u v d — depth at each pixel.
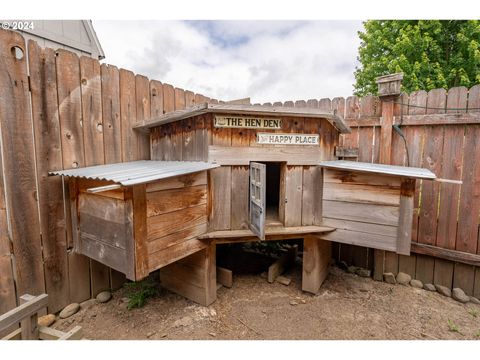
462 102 3.15
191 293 3.05
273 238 3.06
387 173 2.50
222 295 3.26
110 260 2.23
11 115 2.18
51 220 2.53
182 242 2.49
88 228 2.47
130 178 1.83
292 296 3.29
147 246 2.10
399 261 3.78
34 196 2.38
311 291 3.31
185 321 2.66
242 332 2.56
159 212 2.20
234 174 2.88
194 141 2.88
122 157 3.17
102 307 2.85
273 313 2.91
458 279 3.37
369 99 3.87
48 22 3.90
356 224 2.89
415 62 6.17
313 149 3.07
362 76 8.24
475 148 3.12
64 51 2.53
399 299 3.27
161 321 2.66
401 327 2.69
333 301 3.19
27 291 2.37
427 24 6.19
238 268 4.09
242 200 2.95
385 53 7.71
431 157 3.41
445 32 6.25
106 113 2.95
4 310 2.22
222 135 2.76
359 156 3.99
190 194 2.55
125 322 2.63
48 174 2.46
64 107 2.55
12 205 2.24
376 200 2.74
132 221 1.96
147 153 3.52
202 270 2.91
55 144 2.50
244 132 2.84
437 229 3.44
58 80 2.50
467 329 2.66
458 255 3.25
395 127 3.60
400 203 2.61
